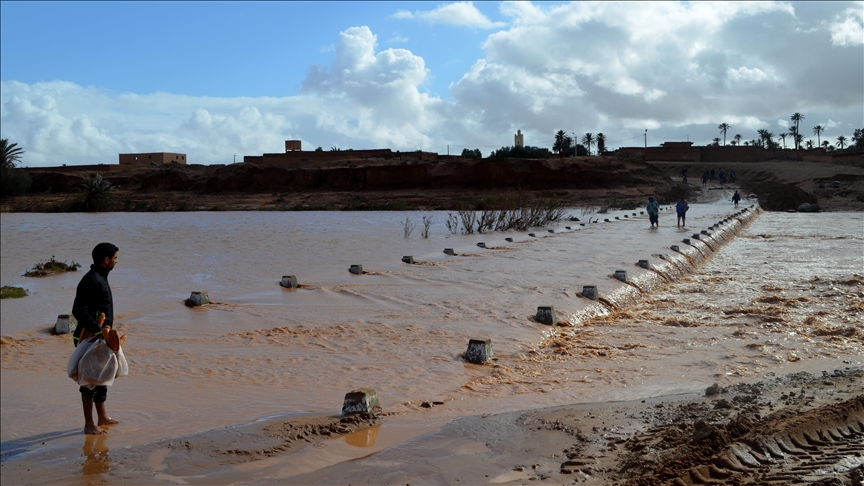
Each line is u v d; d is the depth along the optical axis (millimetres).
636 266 17547
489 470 4941
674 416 5828
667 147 108000
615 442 5309
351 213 58062
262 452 5668
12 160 85125
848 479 4113
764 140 143250
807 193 56500
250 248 26312
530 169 75000
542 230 34562
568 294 13523
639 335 10617
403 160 87750
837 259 20688
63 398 8016
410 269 18328
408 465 5125
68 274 20375
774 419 5152
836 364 8117
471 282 15523
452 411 6746
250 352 9867
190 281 17281
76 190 88875
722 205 55844
